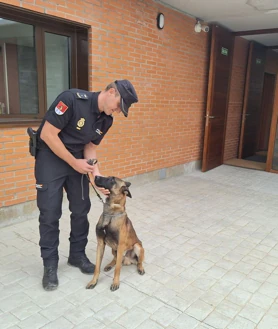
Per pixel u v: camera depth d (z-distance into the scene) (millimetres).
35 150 2543
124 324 2246
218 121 7344
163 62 5645
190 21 6113
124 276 2859
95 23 4289
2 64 3709
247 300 2584
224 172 7195
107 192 2516
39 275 2828
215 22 6543
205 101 7062
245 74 8422
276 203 5129
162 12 5395
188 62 6289
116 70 4750
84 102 2404
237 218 4406
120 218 2561
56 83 4324
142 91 5324
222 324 2287
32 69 3986
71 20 3984
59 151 2416
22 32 3799
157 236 3721
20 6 3445
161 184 5961
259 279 2900
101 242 2654
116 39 4645
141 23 5020
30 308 2383
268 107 10250
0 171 3617
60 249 3328
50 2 3717
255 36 7691
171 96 6016
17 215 3873
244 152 9016
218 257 3277
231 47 7324
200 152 7316
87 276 2844
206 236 3775
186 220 4250
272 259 3283
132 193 5324
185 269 3018
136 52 5035
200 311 2420
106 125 2611
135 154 5461
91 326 2217
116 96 2340
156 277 2861
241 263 3174
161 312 2389
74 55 4422
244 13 5910
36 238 3521
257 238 3777
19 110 3951
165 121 5992
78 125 2451
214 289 2717
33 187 3977
